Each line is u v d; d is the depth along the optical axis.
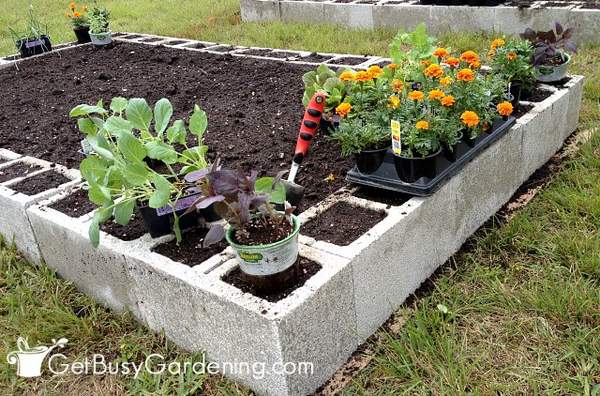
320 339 2.16
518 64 3.37
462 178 2.79
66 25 8.63
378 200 2.67
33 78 5.41
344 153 2.69
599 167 3.37
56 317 2.59
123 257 2.45
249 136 3.62
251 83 4.58
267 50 5.49
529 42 3.69
